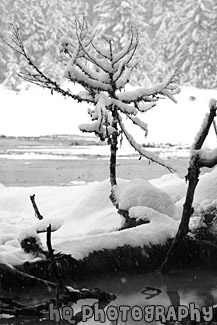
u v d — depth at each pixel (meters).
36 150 34.97
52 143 39.69
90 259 7.35
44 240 8.34
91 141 40.97
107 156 31.86
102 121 8.52
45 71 60.28
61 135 44.84
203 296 6.72
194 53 63.34
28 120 48.66
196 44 63.56
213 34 64.19
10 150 34.81
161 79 63.16
